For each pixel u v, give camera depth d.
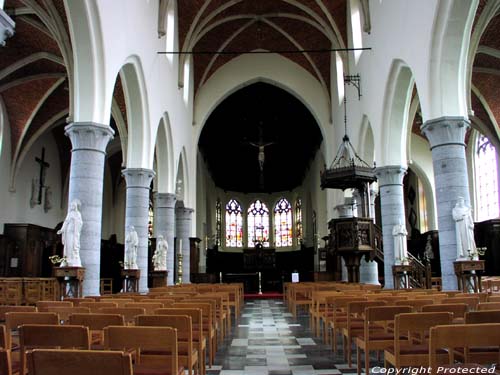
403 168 17.72
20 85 22.88
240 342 9.89
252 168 46.91
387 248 17.52
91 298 9.29
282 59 30.94
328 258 30.06
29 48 19.55
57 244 27.30
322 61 29.38
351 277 19.22
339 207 26.55
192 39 24.98
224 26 27.95
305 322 13.67
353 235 18.70
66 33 14.65
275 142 39.06
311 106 30.36
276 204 49.75
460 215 11.93
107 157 32.72
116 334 4.19
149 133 17.78
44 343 4.26
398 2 15.62
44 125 25.02
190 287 15.29
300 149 41.75
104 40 12.47
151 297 9.85
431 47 12.80
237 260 47.91
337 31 24.19
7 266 23.56
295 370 7.18
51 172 28.28
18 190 24.86
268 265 43.47
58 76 21.92
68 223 11.42
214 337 8.25
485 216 26.19
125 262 16.48
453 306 6.06
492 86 22.42
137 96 17.02
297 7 26.14
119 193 35.06
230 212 49.22
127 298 9.52
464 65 12.79
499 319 5.00
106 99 12.63
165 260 21.00
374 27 18.92
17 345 6.59
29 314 5.34
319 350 8.84
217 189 47.44
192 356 5.53
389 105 17.52
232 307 19.50
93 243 11.88
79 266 11.27
